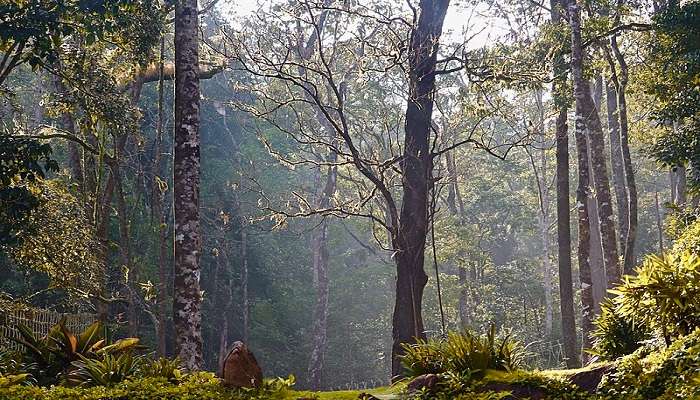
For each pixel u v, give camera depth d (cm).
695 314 969
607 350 1176
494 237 5650
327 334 4941
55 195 2102
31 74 3812
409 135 1989
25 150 1803
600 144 2361
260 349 4547
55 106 2234
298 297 4909
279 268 4972
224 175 4534
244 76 4216
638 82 2386
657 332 1059
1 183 1852
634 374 945
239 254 4656
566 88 2442
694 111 2127
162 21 2053
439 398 1075
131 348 1453
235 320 4603
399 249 1925
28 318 1969
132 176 3606
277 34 2167
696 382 832
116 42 2073
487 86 2134
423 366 1209
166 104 4059
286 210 4491
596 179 2330
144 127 3994
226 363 1248
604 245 2242
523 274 5172
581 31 2352
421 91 2008
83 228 2155
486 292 4722
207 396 1159
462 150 4628
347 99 3572
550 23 2523
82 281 2170
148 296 2395
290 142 4581
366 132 3253
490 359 1166
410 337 1892
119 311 3347
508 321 4831
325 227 4244
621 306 1045
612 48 2484
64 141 3156
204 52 2584
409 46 2005
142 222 3572
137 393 1137
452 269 5719
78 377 1274
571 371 1089
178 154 1634
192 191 1623
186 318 1581
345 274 5106
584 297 2161
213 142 4691
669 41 2155
